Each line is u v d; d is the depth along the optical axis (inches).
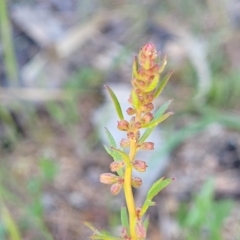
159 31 33.2
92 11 34.6
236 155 25.4
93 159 25.8
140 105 11.3
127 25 33.7
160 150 22.3
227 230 22.2
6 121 26.8
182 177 24.5
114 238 12.1
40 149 26.4
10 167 25.4
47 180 24.1
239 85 28.1
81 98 28.7
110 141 12.0
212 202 21.8
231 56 31.1
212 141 26.0
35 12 34.1
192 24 33.1
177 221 22.0
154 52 11.0
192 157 25.4
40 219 21.3
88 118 28.0
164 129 26.6
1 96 27.6
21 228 22.1
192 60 29.8
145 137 11.6
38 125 27.6
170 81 29.5
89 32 32.5
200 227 20.1
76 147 26.5
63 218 23.2
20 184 24.3
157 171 24.3
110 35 33.0
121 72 30.4
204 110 26.5
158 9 34.2
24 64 30.8
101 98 28.8
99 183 24.7
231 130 26.3
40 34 32.5
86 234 22.6
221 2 33.5
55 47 31.1
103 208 23.4
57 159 25.9
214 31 32.7
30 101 28.0
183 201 23.4
